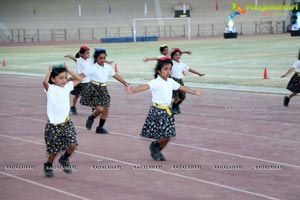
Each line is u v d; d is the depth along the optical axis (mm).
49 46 66062
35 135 13766
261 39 65250
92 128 14586
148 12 85938
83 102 13695
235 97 20219
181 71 16625
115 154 11359
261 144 12125
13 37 81500
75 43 72250
